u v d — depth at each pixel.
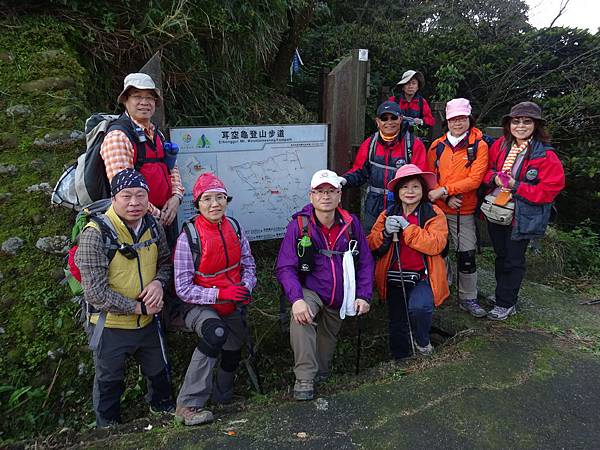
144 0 3.79
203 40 4.51
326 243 2.67
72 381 2.60
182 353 3.05
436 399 2.36
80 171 2.43
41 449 2.01
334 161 3.72
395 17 11.65
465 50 7.78
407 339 3.11
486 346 2.90
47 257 2.83
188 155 3.20
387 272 3.00
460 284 3.42
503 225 3.10
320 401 2.35
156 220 2.36
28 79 3.34
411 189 2.87
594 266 4.95
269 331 3.31
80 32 3.67
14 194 2.95
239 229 2.54
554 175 2.89
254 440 2.05
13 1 3.60
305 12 5.89
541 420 2.20
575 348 2.90
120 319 2.23
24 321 2.61
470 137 3.20
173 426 2.16
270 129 3.43
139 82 2.40
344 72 3.62
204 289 2.34
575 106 6.01
